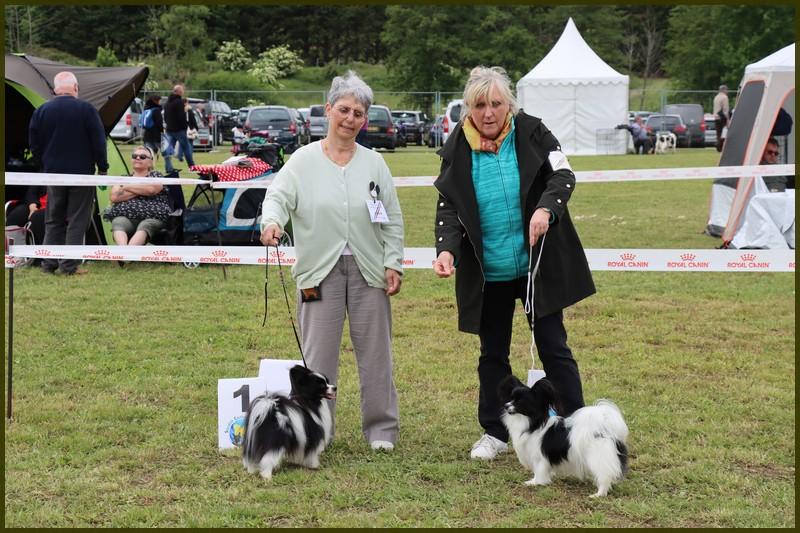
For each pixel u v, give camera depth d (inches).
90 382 235.5
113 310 315.6
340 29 2608.3
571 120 1197.7
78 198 375.6
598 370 248.4
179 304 326.0
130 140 1269.7
